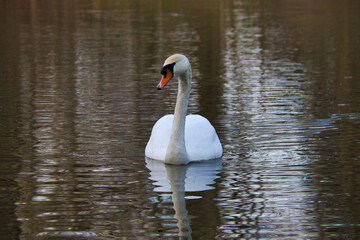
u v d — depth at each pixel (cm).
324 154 1241
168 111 1672
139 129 1473
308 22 3950
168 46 3019
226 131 1448
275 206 945
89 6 5222
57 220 892
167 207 942
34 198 991
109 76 2225
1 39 3272
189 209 934
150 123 1533
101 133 1434
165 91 1955
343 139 1357
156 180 1084
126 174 1121
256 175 1107
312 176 1097
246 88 1994
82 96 1870
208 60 2606
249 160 1209
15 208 943
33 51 2848
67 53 2788
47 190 1030
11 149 1292
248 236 829
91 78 2188
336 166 1155
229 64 2495
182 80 1181
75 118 1586
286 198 983
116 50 2888
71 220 891
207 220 888
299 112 1641
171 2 5581
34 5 5259
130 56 2711
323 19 4094
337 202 958
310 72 2292
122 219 895
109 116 1611
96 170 1145
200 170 1147
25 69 2380
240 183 1062
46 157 1233
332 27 3678
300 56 2684
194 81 2133
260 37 3316
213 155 1228
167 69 1165
